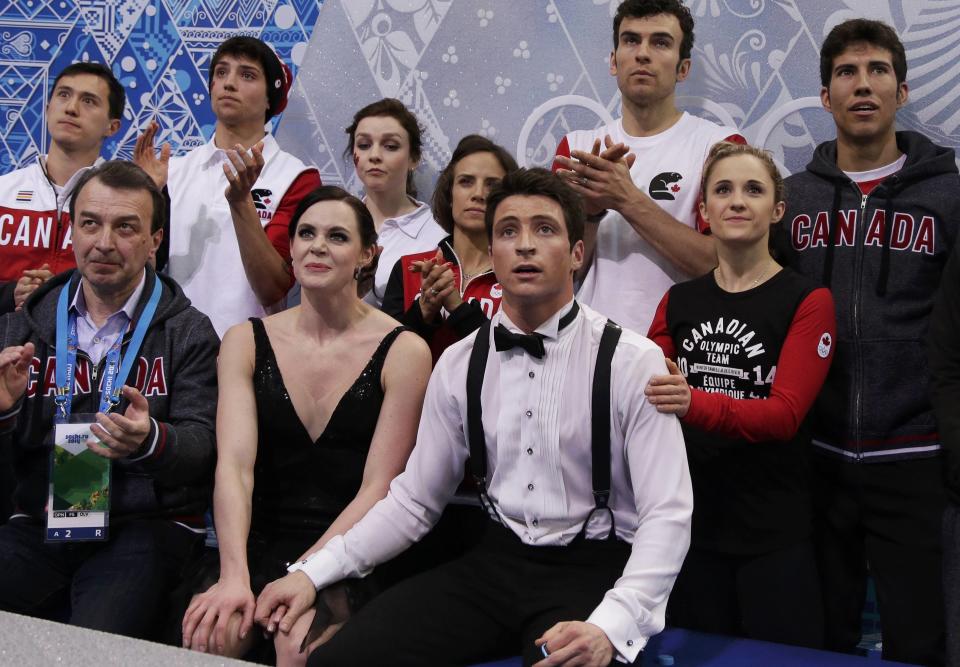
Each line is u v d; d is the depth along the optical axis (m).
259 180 3.14
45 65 3.48
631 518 2.03
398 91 3.31
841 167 2.71
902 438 2.48
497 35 3.22
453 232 2.97
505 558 2.06
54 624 0.92
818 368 2.32
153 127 3.01
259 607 2.01
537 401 2.02
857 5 2.94
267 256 2.87
